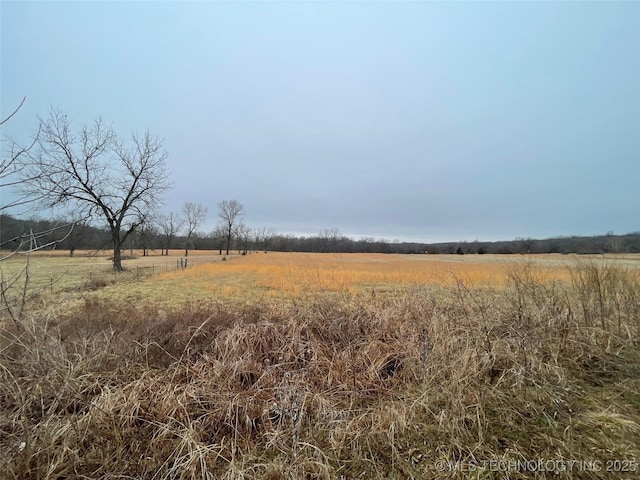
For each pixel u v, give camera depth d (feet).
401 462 6.77
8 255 7.70
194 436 7.25
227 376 9.75
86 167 55.77
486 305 14.69
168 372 9.87
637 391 9.24
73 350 10.50
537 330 12.28
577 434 7.39
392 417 8.05
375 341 12.30
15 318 9.21
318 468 6.54
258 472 6.54
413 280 44.91
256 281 45.09
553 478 6.15
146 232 76.59
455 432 7.54
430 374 10.13
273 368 10.51
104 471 6.52
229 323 14.03
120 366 10.03
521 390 9.15
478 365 10.06
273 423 8.23
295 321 13.67
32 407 8.03
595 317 14.16
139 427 7.73
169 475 6.46
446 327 12.62
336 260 124.77
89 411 7.66
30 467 6.26
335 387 10.09
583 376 10.47
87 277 44.14
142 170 64.54
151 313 16.70
